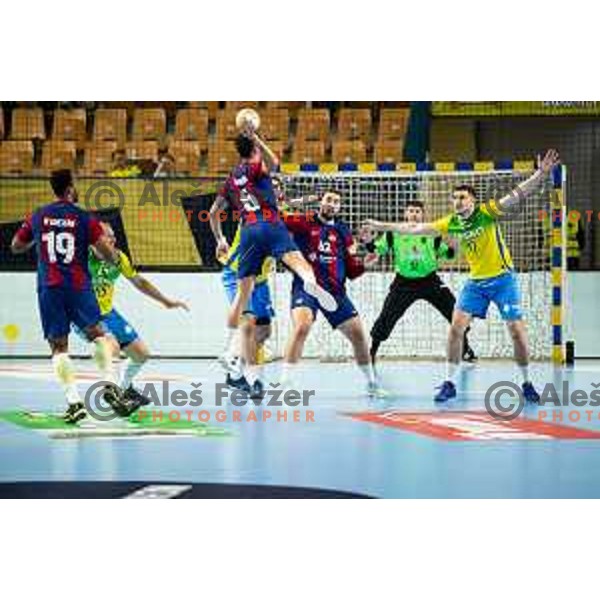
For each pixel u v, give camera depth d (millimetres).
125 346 36156
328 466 26828
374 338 49719
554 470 26406
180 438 31344
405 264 48656
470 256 39594
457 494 23484
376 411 37906
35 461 27453
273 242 37312
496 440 31141
